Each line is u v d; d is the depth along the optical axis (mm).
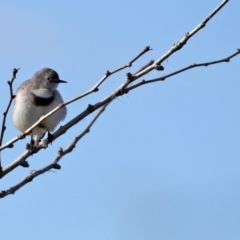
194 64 10188
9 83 10180
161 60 10008
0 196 10242
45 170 10797
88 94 10203
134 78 10211
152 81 10242
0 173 10781
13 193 10359
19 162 11117
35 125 10508
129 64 9977
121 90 10422
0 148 10555
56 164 10961
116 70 10047
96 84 10102
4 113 10406
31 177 10586
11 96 10305
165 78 10211
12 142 10555
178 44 9875
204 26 9766
